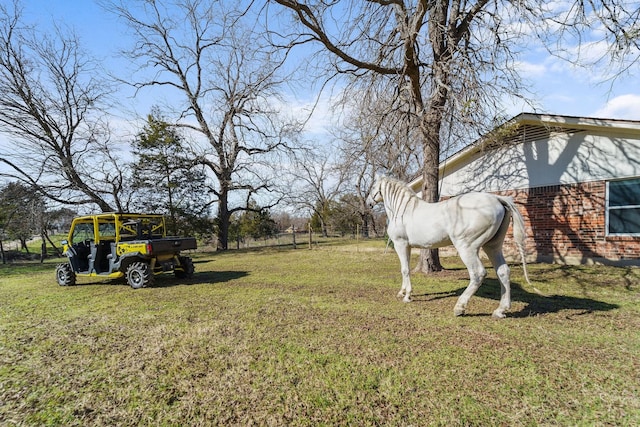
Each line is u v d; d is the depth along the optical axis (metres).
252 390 2.71
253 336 3.90
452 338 3.71
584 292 5.84
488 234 4.31
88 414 2.47
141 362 3.29
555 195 9.07
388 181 5.50
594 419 2.27
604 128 8.13
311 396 2.60
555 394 2.57
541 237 9.37
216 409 2.47
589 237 8.49
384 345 3.54
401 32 7.10
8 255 20.19
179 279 8.37
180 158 19.45
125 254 7.38
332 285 6.95
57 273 8.02
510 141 9.19
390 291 6.22
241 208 23.31
